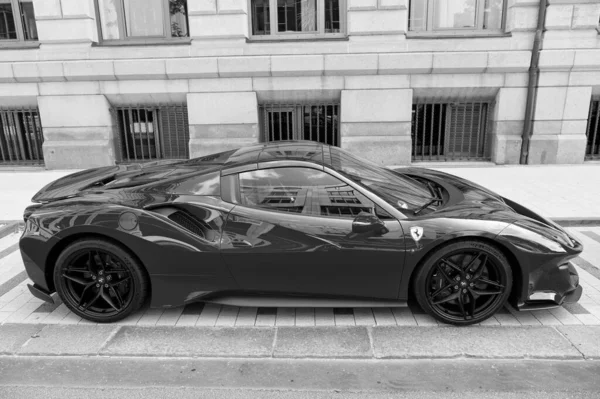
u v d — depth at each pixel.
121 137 10.33
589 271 4.35
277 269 3.24
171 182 3.49
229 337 3.25
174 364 2.96
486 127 9.96
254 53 9.34
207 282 3.32
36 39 9.99
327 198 3.29
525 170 9.00
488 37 9.09
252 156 3.72
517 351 3.02
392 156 9.66
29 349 3.13
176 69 9.38
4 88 9.66
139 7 9.76
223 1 9.13
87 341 3.22
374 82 9.38
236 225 3.25
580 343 3.10
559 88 9.20
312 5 9.58
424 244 3.14
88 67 9.40
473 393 2.63
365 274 3.22
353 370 2.87
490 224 3.18
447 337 3.20
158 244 3.24
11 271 4.54
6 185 8.38
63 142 9.85
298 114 10.08
